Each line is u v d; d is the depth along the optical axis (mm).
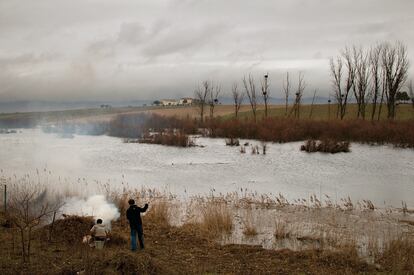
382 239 16859
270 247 15922
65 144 61781
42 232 15906
